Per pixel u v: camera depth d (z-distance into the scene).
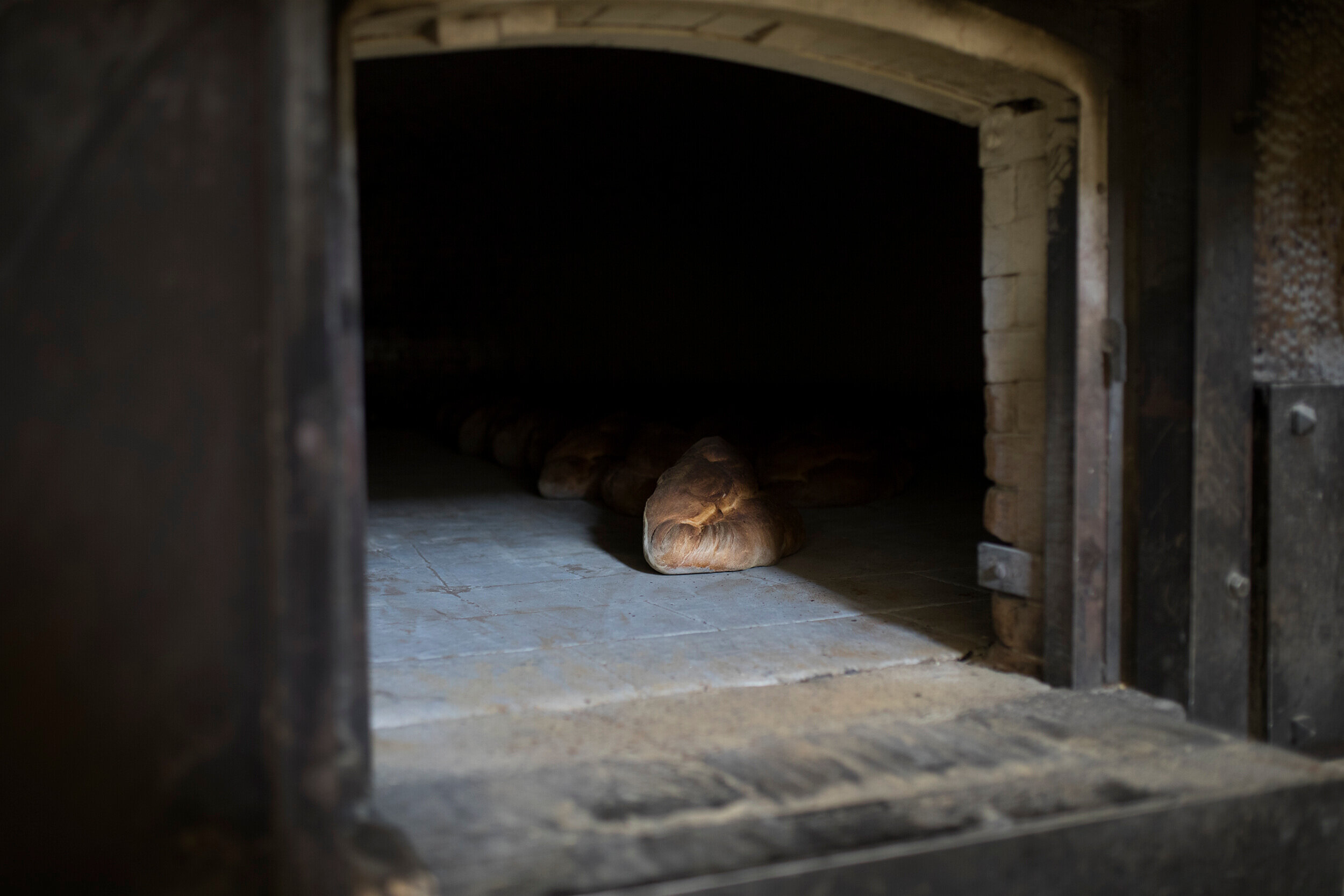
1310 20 2.92
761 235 10.27
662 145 10.43
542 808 1.93
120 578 1.67
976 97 2.89
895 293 9.08
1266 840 2.09
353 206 1.84
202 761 1.71
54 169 1.63
